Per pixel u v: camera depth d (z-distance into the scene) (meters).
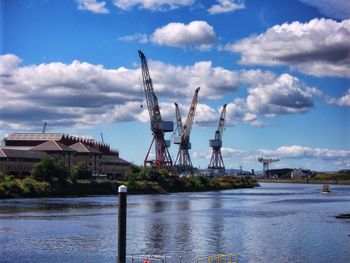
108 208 152.88
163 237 92.44
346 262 71.75
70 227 105.44
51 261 71.25
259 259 73.25
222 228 106.06
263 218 127.56
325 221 121.00
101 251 78.25
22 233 96.50
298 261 72.12
